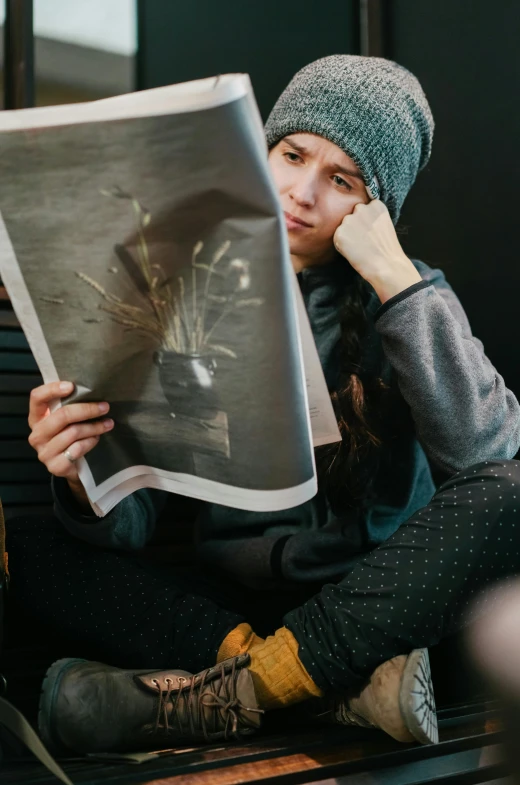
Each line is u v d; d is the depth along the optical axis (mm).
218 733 987
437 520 1013
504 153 1746
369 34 1998
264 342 880
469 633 1093
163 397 958
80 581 1122
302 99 1257
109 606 1110
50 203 861
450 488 1049
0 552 1031
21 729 822
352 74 1269
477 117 1809
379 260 1220
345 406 1265
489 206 1774
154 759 903
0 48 1887
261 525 1318
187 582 1267
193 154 812
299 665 1003
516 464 1059
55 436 993
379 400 1315
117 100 817
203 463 975
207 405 934
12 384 1568
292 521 1306
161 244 865
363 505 1291
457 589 992
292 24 2082
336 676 992
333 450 1258
